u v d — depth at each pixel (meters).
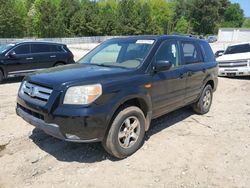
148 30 85.19
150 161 4.30
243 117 6.63
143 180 3.80
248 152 4.69
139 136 4.51
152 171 4.02
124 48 5.14
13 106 7.10
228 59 12.72
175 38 5.54
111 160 4.30
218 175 3.96
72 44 51.00
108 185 3.67
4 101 7.64
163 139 5.13
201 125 5.97
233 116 6.69
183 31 103.00
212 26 105.19
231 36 58.91
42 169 4.02
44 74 4.30
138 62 4.69
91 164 4.18
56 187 3.61
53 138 5.02
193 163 4.27
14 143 4.81
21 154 4.43
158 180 3.81
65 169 4.03
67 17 73.75
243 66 12.38
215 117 6.57
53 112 3.76
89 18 72.06
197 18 105.12
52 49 11.89
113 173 3.95
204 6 102.50
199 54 6.32
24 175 3.86
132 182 3.75
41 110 3.88
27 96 4.21
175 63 5.39
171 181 3.79
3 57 10.41
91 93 3.78
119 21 78.88
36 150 4.57
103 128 3.90
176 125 5.93
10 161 4.22
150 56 4.77
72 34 71.38
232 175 3.97
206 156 4.51
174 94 5.28
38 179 3.78
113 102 3.96
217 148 4.82
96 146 4.74
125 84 4.17
